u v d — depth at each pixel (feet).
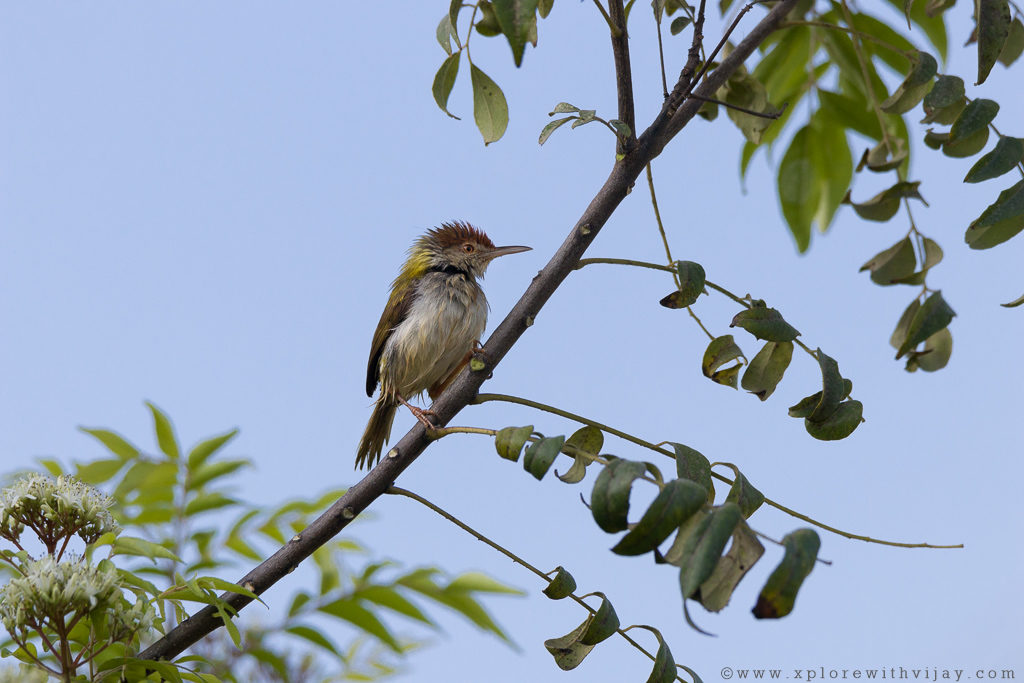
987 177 18.44
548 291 19.51
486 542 17.98
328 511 19.15
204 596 17.47
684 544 12.82
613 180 19.26
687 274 18.26
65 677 17.15
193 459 22.62
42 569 17.11
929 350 22.62
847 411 18.08
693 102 19.74
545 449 15.78
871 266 23.04
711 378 19.38
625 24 18.47
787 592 12.30
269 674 21.93
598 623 16.43
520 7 16.56
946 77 19.98
